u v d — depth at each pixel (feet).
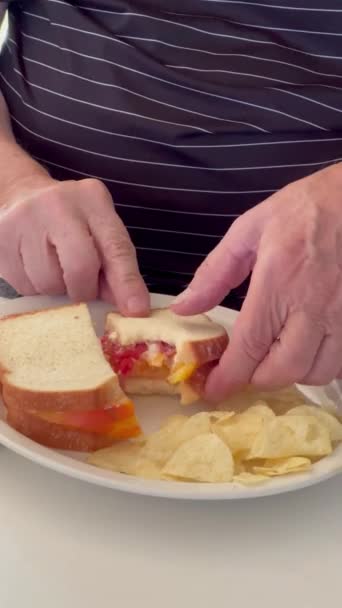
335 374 3.25
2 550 2.79
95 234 3.64
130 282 3.56
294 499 3.07
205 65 3.92
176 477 2.96
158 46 3.94
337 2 3.81
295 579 2.81
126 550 2.84
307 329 3.13
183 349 3.33
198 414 3.13
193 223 4.13
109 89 4.00
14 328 3.45
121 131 4.02
